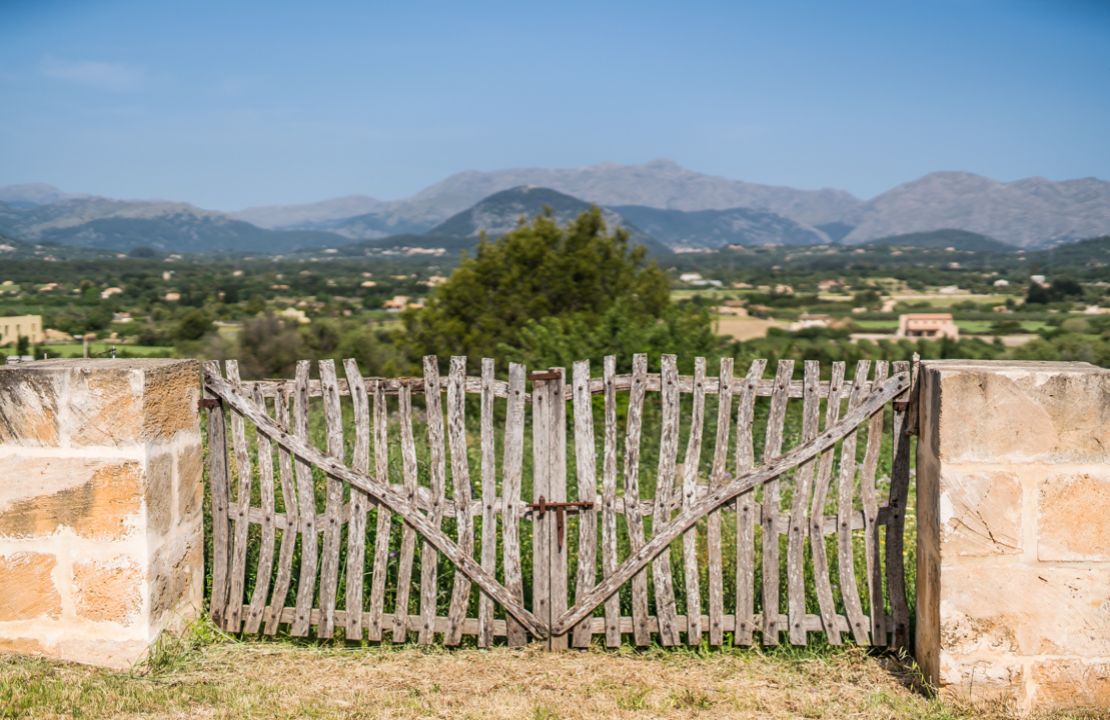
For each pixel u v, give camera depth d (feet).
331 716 16.29
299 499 19.80
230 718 16.14
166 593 18.78
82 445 17.87
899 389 18.58
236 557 20.11
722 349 59.41
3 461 17.97
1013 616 16.52
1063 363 18.28
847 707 16.71
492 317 81.51
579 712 16.57
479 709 16.70
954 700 16.65
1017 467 16.42
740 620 19.11
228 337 115.24
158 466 18.39
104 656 18.06
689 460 19.02
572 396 19.19
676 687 17.60
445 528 20.56
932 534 17.17
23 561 18.06
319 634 19.72
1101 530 16.34
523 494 24.93
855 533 23.32
